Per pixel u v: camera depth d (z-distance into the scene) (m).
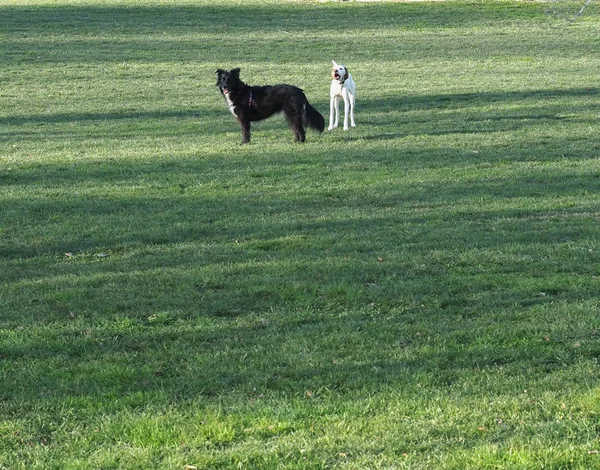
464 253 10.55
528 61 35.97
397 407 6.26
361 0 54.25
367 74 33.19
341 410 6.26
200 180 15.60
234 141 20.16
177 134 21.61
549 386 6.58
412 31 45.03
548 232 11.52
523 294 8.98
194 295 9.12
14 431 6.04
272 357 7.34
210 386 6.76
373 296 8.96
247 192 14.52
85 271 10.17
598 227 11.74
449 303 8.79
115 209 13.46
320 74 33.19
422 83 30.45
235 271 9.97
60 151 19.41
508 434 5.79
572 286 9.17
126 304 8.84
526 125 21.62
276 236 11.66
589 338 7.61
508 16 48.41
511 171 15.86
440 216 12.60
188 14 49.38
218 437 5.85
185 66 35.31
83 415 6.28
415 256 10.45
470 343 7.60
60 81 31.88
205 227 12.18
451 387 6.63
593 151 17.88
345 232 11.77
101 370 7.09
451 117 23.28
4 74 33.16
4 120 24.53
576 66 34.19
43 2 54.00
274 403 6.41
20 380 6.94
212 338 7.89
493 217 12.55
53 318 8.50
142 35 43.00
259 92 19.27
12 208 13.55
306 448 5.64
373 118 23.41
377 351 7.42
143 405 6.45
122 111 25.77
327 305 8.80
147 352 7.56
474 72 33.22
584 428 5.82
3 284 9.70
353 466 5.41
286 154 18.00
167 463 5.51
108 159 18.00
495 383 6.66
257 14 49.66
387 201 13.66
